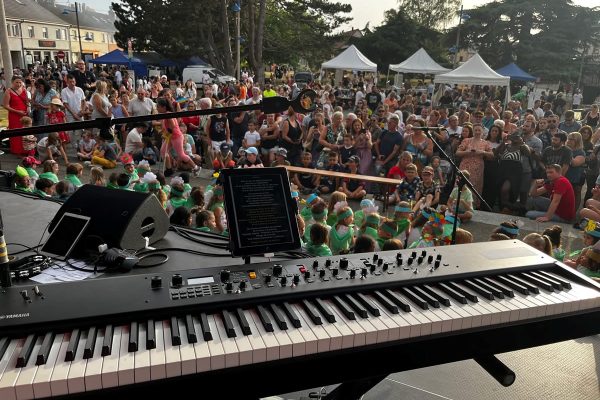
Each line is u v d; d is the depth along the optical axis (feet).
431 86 73.61
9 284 4.76
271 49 114.11
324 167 28.66
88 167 30.50
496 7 129.08
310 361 4.56
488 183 24.73
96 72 89.20
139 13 111.14
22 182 17.52
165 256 6.73
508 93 53.01
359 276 5.50
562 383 9.25
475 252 6.47
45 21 189.47
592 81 119.96
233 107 5.42
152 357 4.04
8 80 38.63
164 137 29.45
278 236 6.03
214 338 4.37
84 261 6.35
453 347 5.12
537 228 21.38
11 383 3.64
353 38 137.08
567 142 23.90
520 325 5.37
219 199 16.08
